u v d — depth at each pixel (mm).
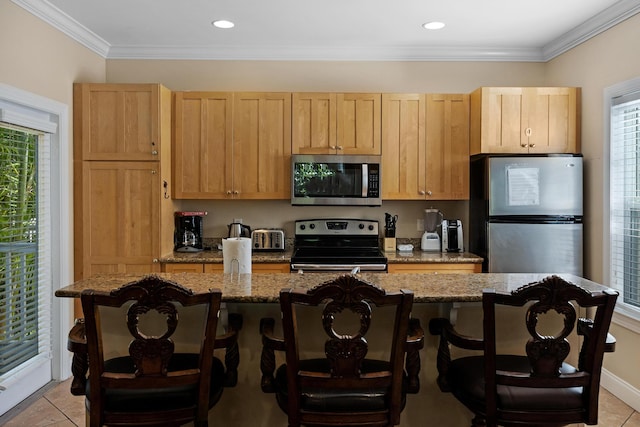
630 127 3184
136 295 1451
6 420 2783
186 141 3893
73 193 3633
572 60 3791
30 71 3074
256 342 2010
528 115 3730
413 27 3635
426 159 3936
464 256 3770
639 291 3092
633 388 3047
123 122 3650
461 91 4234
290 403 1540
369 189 3871
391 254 3930
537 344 1514
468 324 2043
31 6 3041
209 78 4227
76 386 1685
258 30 3725
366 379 1511
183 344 1989
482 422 1788
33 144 3213
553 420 1569
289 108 3896
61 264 3430
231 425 2029
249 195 3916
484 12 3316
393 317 1983
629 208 3199
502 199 3580
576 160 3543
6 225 2930
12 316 2965
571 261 3562
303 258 3658
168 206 3846
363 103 3908
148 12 3338
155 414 1548
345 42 4027
